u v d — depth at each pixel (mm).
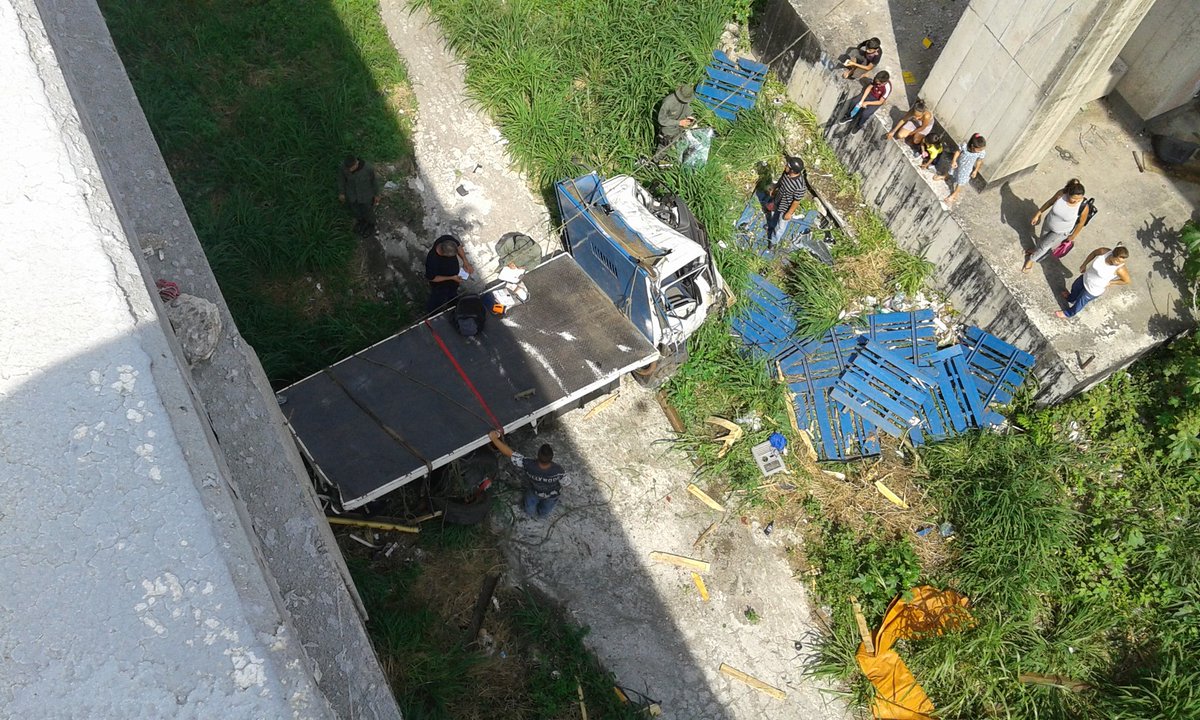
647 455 10039
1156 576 9312
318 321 10023
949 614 9109
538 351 9297
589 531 9461
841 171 12297
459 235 11195
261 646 2410
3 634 2312
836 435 10383
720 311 10641
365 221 10711
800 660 9070
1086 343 10141
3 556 2383
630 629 8977
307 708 2400
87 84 4562
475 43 12219
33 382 2541
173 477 2516
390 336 9703
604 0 12781
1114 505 9883
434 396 8883
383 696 3717
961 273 10961
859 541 9703
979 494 9648
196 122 10805
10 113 2865
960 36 10367
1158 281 10617
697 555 9508
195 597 2420
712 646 9016
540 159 11625
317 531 3994
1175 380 10344
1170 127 11547
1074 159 11484
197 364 3791
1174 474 10039
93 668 2316
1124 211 11117
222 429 3801
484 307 9414
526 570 9133
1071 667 8891
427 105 12031
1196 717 8289
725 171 12055
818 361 10719
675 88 12070
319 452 8430
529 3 12602
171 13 11742
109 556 2420
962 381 10578
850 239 11750
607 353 9359
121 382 2580
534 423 9227
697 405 10359
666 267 9945
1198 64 10688
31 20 3049
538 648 8672
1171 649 8891
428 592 8773
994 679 8734
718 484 9984
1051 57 9250
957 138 11031
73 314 2643
